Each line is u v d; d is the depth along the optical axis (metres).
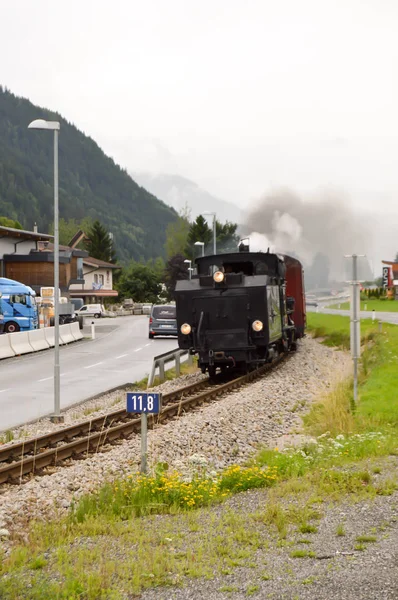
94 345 41.25
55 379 17.36
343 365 27.95
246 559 6.82
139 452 12.75
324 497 8.95
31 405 19.80
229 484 10.10
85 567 6.86
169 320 45.78
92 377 26.05
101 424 15.69
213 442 14.01
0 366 30.88
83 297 95.56
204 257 24.25
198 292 22.17
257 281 21.92
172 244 130.00
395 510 8.09
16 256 63.94
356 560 6.53
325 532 7.50
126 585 6.32
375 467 10.27
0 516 9.08
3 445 13.80
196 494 9.37
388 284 101.38
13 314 44.06
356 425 14.48
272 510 8.27
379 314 60.62
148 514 8.97
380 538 7.11
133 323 68.06
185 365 29.88
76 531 8.21
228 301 21.89
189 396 19.84
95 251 137.50
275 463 11.18
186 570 6.61
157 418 15.91
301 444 12.44
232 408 17.25
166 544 7.48
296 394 20.28
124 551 7.30
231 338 21.84
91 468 11.67
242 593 6.03
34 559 7.14
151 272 116.50
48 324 49.78
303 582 6.12
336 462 10.92
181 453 13.12
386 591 5.77
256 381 23.25
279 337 24.50
